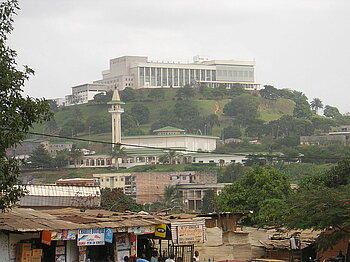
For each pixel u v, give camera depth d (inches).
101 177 7381.9
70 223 1197.1
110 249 1295.5
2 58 1019.3
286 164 6717.5
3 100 1028.5
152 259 1314.0
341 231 1429.6
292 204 1534.2
